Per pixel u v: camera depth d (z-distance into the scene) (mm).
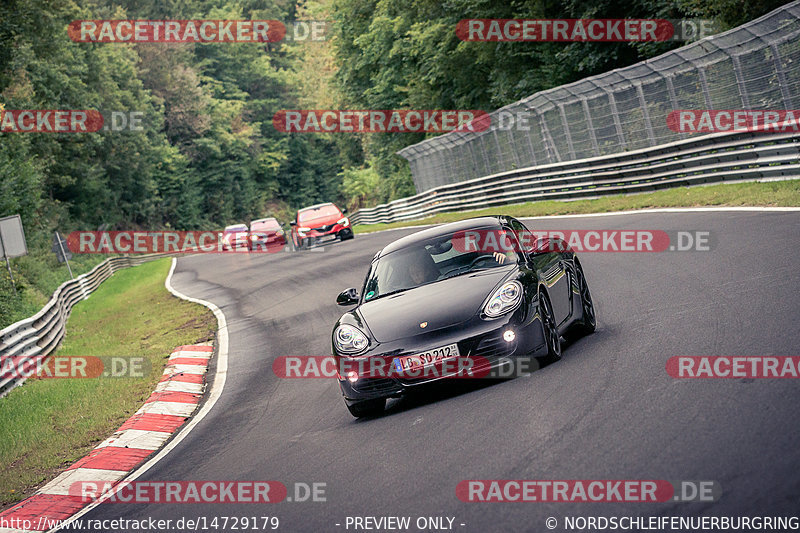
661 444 11438
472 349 17062
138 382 30750
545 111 69125
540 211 60750
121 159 168750
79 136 141750
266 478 15352
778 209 34031
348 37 137250
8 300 58750
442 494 11656
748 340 16047
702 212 39844
